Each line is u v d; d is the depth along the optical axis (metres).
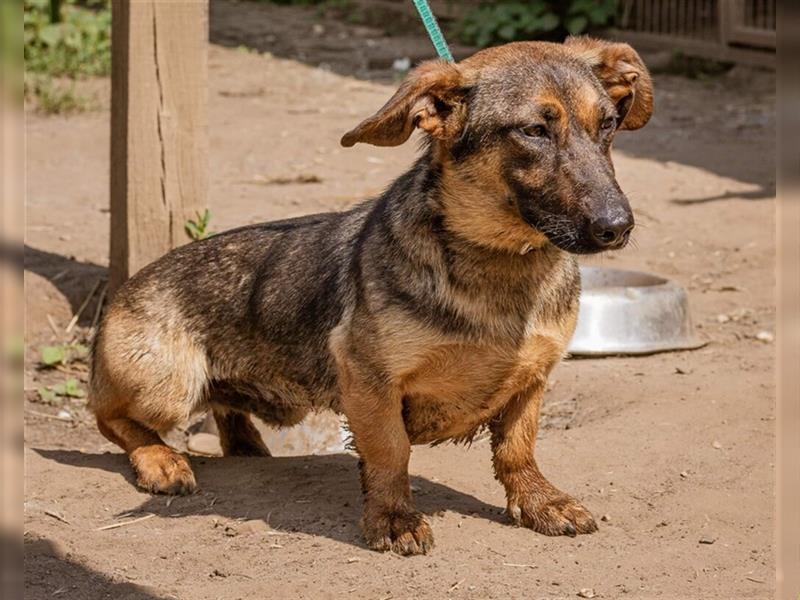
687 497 5.32
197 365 5.70
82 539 4.97
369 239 4.95
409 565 4.69
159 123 7.36
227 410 5.98
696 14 16.45
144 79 7.30
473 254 4.70
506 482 5.14
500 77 4.63
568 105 4.55
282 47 17.27
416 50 16.86
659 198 10.60
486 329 4.73
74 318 8.06
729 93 14.68
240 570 4.68
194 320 5.68
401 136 4.69
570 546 4.87
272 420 5.92
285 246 5.53
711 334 7.73
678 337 7.46
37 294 8.19
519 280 4.74
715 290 8.55
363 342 4.81
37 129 12.45
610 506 5.26
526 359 4.84
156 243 7.46
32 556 4.78
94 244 9.20
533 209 4.52
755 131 12.91
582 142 4.52
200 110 7.45
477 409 4.99
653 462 5.69
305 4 20.41
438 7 18.16
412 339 4.71
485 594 4.43
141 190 7.40
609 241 4.36
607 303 7.38
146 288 5.78
